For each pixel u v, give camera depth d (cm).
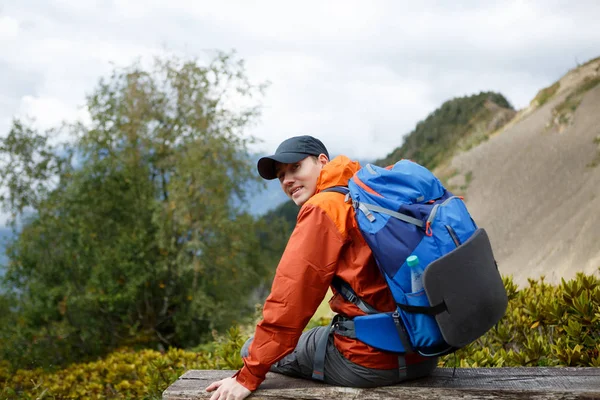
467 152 2770
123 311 1370
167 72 1405
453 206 201
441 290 189
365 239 201
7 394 609
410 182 205
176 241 1346
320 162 245
